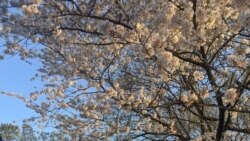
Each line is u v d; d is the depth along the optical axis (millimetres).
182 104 8453
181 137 10102
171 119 10227
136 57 9648
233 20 7750
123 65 10133
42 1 8797
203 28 7133
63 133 11070
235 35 7309
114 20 7711
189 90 8609
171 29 6980
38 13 8625
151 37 6883
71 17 9125
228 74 7414
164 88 9109
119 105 9633
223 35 7711
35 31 9367
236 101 7445
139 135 10445
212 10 7043
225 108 6941
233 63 7539
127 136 10656
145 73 9945
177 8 7156
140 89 9766
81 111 10484
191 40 7227
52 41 9586
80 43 8828
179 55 7523
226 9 7188
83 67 9594
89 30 8734
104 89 9805
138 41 7129
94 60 9633
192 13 6793
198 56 7527
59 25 9102
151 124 10312
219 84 8430
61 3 8789
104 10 8750
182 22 6863
